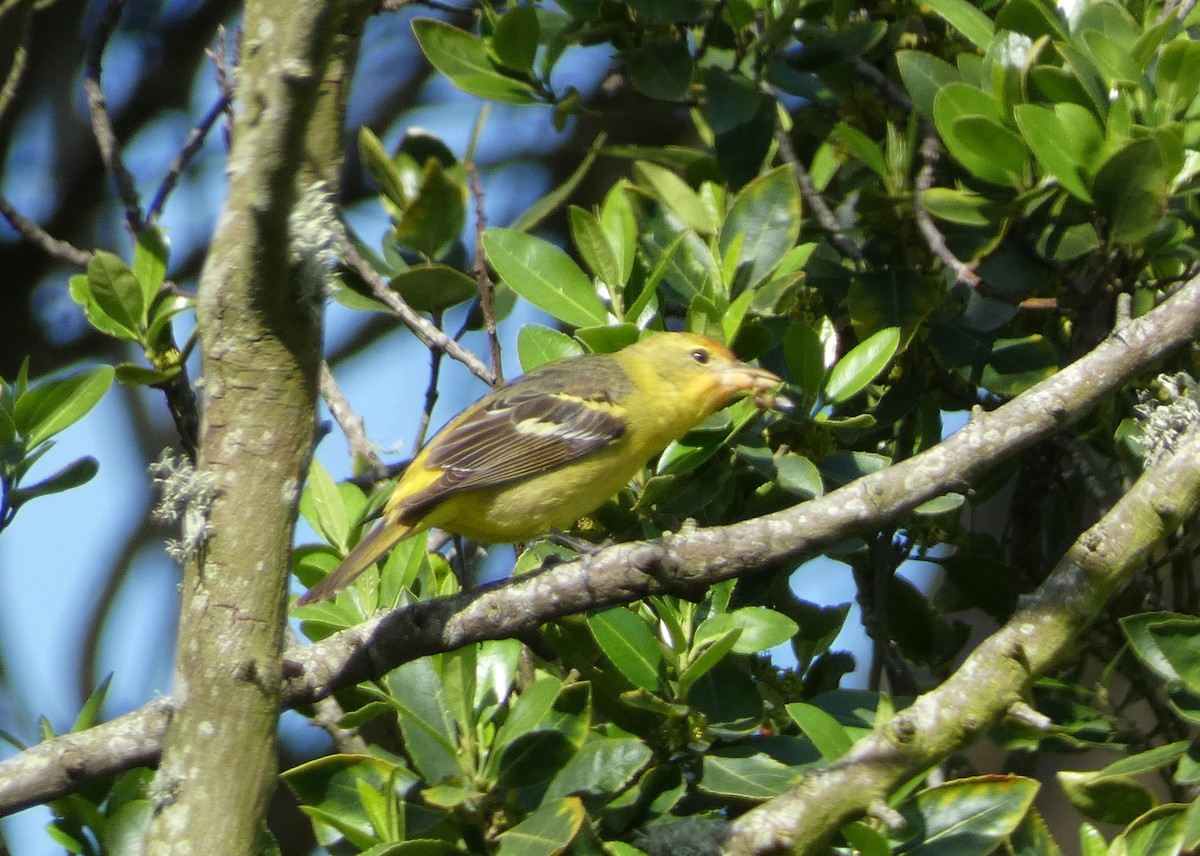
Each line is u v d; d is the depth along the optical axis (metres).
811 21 12.39
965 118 10.14
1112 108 9.70
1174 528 7.66
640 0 11.53
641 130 20.30
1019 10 10.64
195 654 6.81
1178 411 8.56
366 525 11.23
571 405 10.41
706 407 10.59
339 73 6.51
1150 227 9.67
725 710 8.86
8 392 10.35
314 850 16.38
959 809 7.75
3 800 7.93
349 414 11.78
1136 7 11.60
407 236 11.27
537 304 10.42
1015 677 7.47
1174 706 8.16
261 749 6.89
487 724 8.56
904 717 7.47
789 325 10.38
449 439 10.47
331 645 8.66
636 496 10.98
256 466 6.82
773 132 12.53
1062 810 15.23
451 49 12.61
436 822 8.27
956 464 8.07
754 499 10.54
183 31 19.48
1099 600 7.62
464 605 8.51
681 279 11.15
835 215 13.18
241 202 6.36
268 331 6.69
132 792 8.80
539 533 10.77
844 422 10.09
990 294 10.33
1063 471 12.55
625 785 8.17
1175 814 7.61
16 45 14.27
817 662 10.33
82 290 11.07
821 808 7.41
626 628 8.71
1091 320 10.68
